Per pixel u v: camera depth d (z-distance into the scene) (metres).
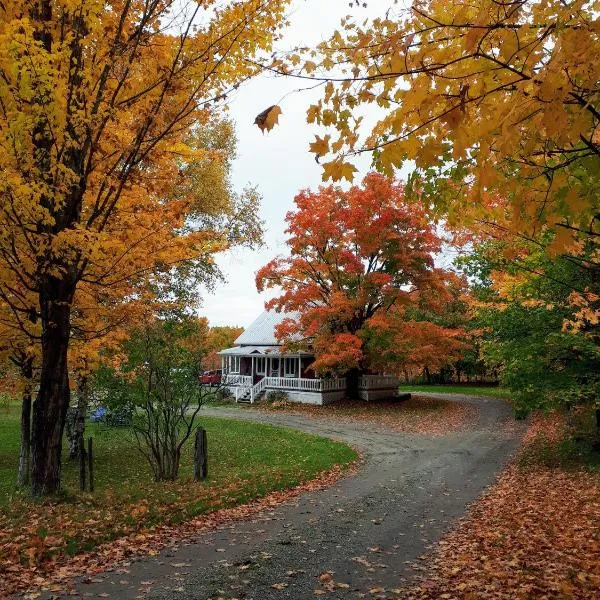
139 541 6.66
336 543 6.79
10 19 6.08
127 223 8.44
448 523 7.95
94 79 7.14
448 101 3.08
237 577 5.46
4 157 5.90
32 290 7.87
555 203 3.36
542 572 5.45
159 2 7.02
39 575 5.41
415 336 28.34
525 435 20.19
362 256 29.20
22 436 12.46
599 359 11.36
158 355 12.02
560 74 2.47
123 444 18.72
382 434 21.72
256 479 11.57
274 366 41.50
